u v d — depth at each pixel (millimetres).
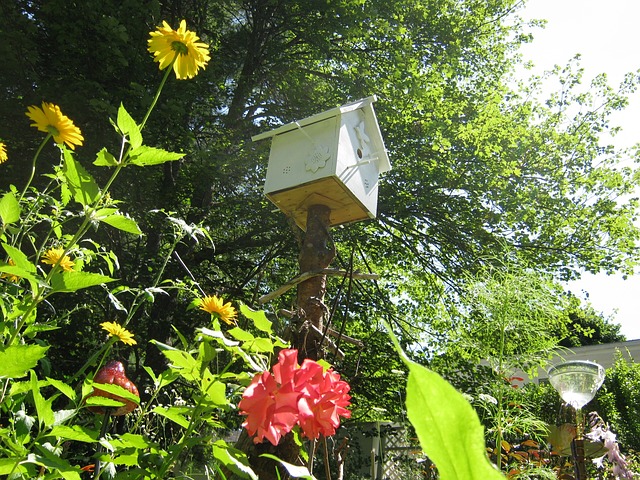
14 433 1331
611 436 3145
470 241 8609
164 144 7340
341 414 1262
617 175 9844
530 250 8867
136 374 6613
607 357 15891
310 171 3010
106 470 1533
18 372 1103
